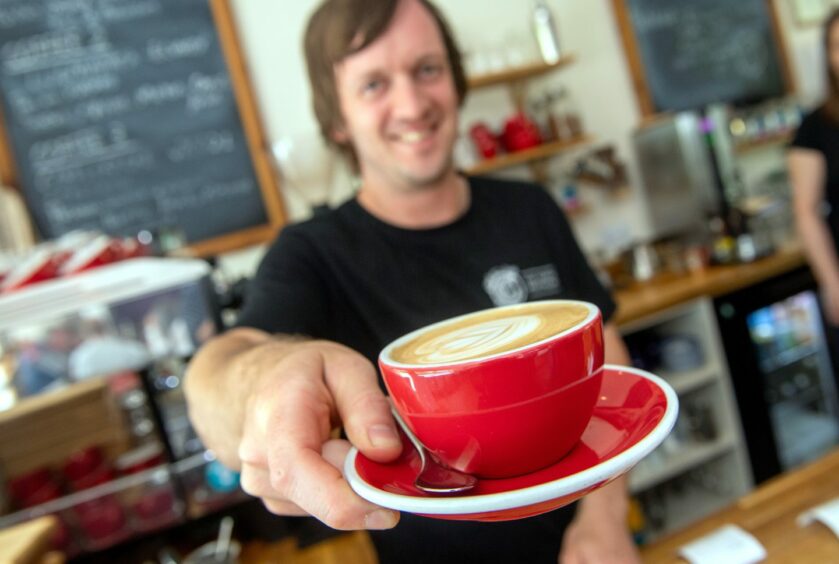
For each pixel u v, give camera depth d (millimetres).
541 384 366
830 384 2514
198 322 1148
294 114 2311
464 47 2525
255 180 2236
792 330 2449
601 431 420
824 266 1991
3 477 1071
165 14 2168
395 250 999
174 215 2172
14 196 1959
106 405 1103
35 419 1063
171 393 1216
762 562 719
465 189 1096
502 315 488
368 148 1050
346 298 984
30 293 1070
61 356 1115
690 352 2156
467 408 371
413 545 891
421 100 1006
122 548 1167
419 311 971
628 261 2527
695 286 2115
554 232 1112
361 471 383
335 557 1135
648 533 2211
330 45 1024
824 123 1918
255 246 2246
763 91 2980
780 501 846
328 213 1054
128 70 2141
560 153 2637
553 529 888
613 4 2732
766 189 2867
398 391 402
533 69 2422
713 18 2896
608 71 2742
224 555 1084
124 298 1103
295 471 383
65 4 2088
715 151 2367
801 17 3092
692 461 2119
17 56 2057
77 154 2102
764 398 2164
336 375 450
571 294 1089
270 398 430
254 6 2273
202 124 2197
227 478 1184
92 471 1154
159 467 1175
